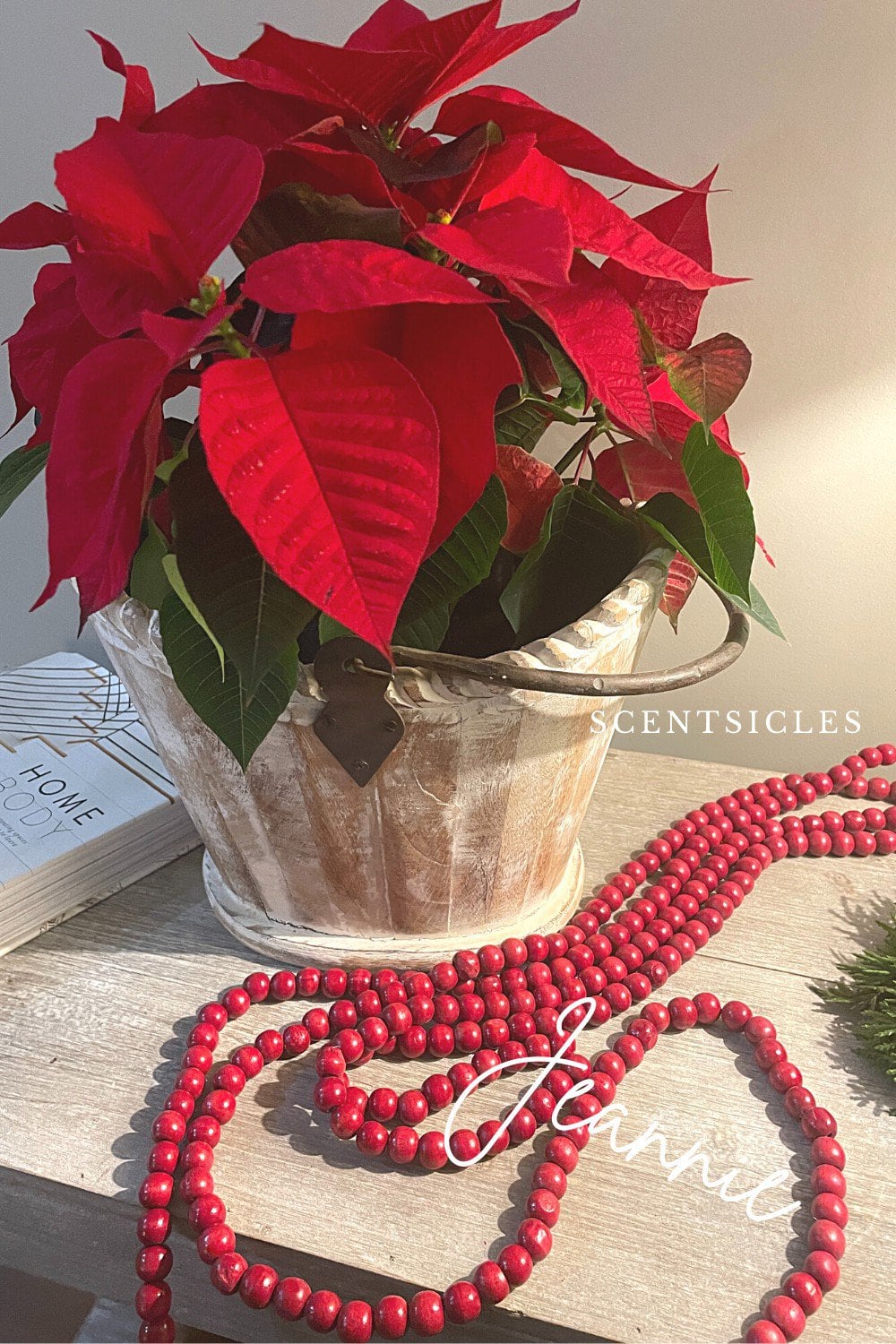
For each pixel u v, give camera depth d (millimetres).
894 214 578
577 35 588
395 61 333
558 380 437
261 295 298
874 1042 476
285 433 309
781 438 651
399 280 302
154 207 323
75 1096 472
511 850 488
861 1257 401
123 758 656
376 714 413
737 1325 377
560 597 462
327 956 520
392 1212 421
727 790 681
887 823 630
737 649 445
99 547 312
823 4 542
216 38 656
